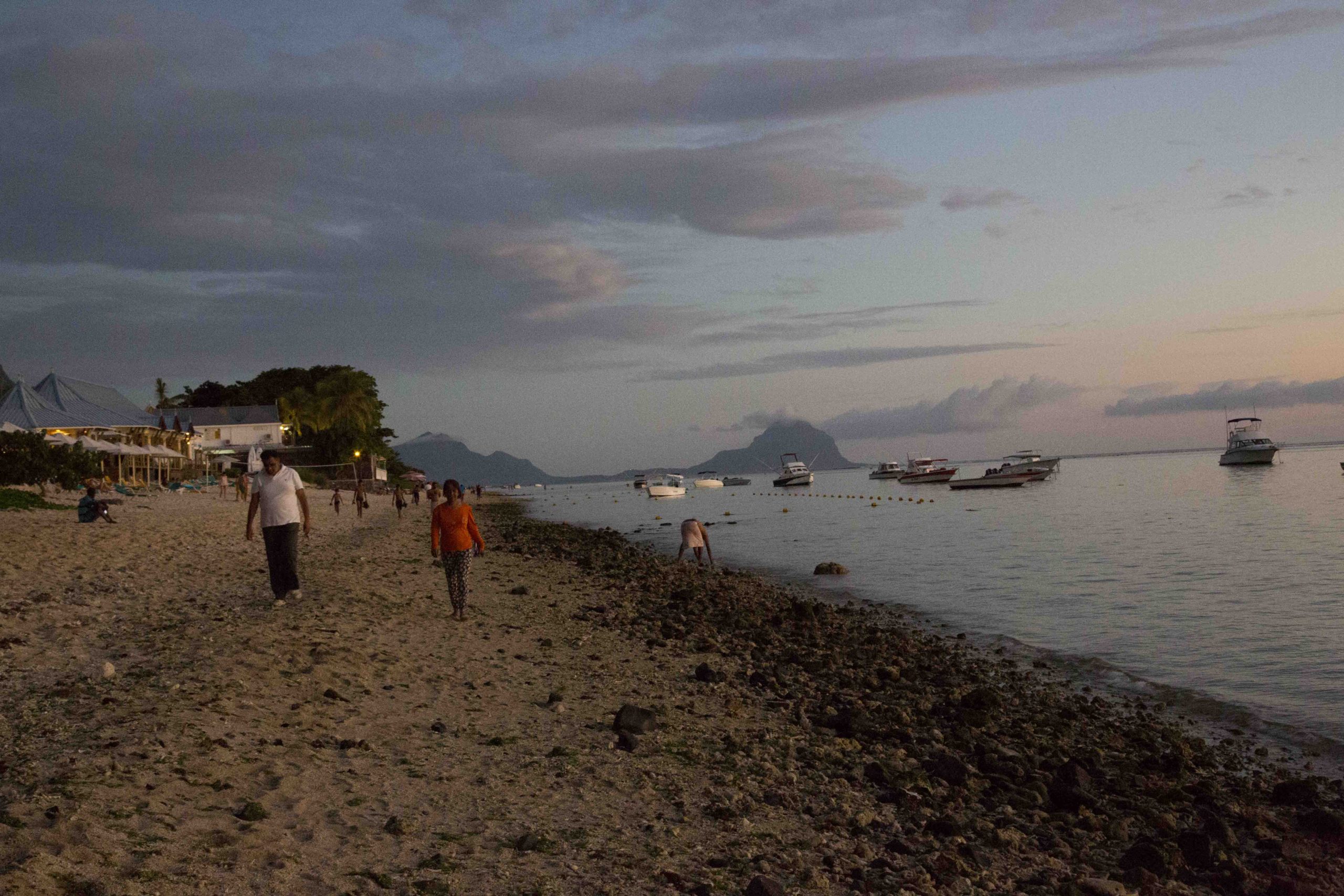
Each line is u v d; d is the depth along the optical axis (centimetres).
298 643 1092
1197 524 4509
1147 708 1236
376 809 604
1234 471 13225
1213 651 1565
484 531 5072
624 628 1598
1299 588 2261
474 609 1641
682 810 669
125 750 640
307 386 13175
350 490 9412
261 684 884
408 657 1132
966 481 10425
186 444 7369
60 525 2614
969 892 579
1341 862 693
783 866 579
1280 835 758
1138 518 5088
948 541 4022
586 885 516
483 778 695
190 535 2595
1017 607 2133
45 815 501
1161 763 959
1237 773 957
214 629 1150
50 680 860
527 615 1648
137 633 1131
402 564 2364
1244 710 1202
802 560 3366
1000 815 749
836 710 1077
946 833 685
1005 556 3309
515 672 1130
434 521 1483
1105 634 1764
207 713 755
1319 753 1025
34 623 1137
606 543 4166
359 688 934
